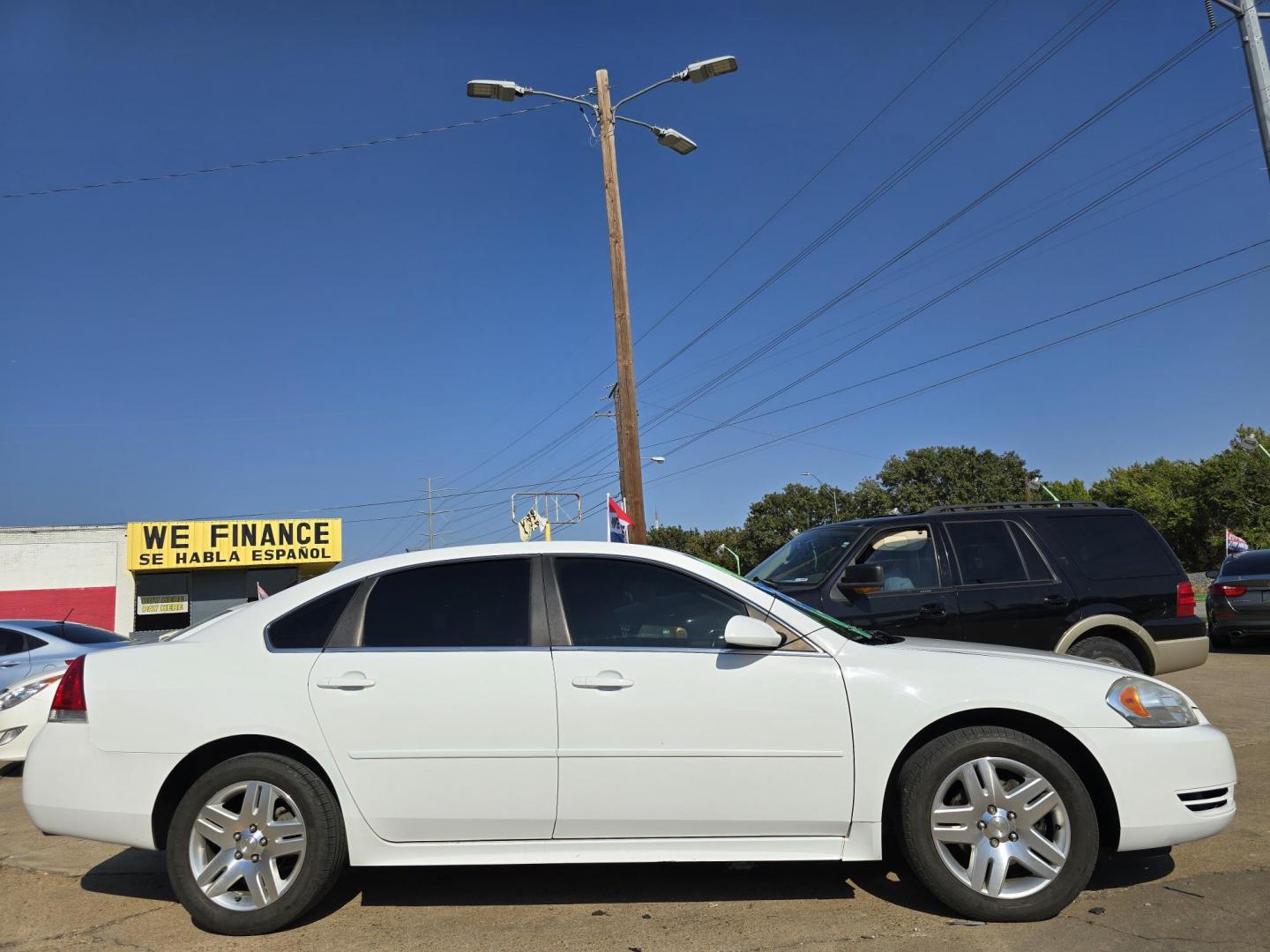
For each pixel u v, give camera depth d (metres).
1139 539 7.05
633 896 4.21
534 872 4.62
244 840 3.91
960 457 69.31
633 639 4.08
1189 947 3.45
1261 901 3.87
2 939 3.91
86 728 4.00
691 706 3.90
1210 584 14.48
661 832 3.91
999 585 6.71
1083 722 3.90
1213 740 3.95
